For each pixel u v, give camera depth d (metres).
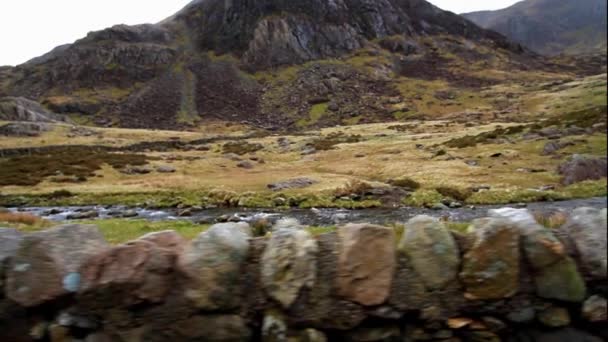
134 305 4.71
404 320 4.80
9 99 168.62
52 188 45.28
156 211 33.84
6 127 116.88
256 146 96.31
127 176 55.00
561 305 4.76
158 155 78.25
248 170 62.28
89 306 4.77
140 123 187.62
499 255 4.75
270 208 33.84
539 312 4.74
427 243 4.89
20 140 105.81
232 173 58.69
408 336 4.79
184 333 4.71
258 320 4.83
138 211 34.03
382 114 174.75
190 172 59.25
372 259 4.82
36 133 115.81
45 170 55.94
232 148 94.88
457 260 4.84
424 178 43.94
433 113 167.12
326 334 4.78
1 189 45.03
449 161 53.44
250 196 37.59
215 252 4.86
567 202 28.39
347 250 4.88
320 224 25.16
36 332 4.81
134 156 71.56
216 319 4.76
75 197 41.09
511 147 57.28
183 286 4.77
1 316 4.85
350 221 26.09
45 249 4.91
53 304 4.83
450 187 36.75
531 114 131.50
